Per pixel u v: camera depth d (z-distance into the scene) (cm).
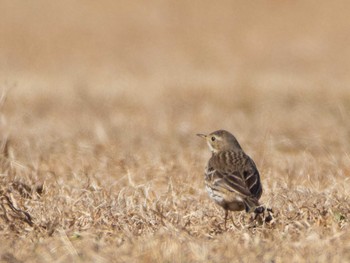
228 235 1138
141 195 1414
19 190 1424
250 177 1223
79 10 5219
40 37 4741
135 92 2984
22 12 5103
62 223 1226
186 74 3678
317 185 1479
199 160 1822
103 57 4450
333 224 1156
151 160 1802
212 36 4872
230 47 4659
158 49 4662
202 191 1453
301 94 2878
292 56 4394
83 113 2561
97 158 1814
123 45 4731
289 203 1301
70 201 1334
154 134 2192
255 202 1185
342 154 1925
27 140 1927
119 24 5059
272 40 4747
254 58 4394
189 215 1258
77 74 3725
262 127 2317
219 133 1353
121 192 1385
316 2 5275
